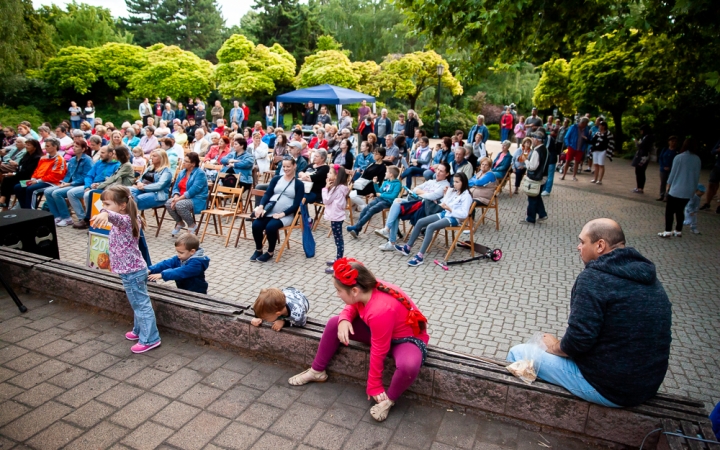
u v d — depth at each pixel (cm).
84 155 909
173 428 327
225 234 868
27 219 600
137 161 1095
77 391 365
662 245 858
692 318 562
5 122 2800
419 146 1254
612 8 901
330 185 709
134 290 414
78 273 507
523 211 1102
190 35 6366
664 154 1236
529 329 527
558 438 322
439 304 589
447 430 330
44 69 3400
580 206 1176
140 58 3541
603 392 297
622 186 1472
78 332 457
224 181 953
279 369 401
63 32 4412
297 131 1270
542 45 1028
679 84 1225
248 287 629
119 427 327
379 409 335
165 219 959
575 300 293
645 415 297
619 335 283
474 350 479
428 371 348
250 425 332
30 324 470
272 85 3222
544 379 326
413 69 3088
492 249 762
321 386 378
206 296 457
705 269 733
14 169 945
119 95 3722
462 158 1027
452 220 730
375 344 332
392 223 786
